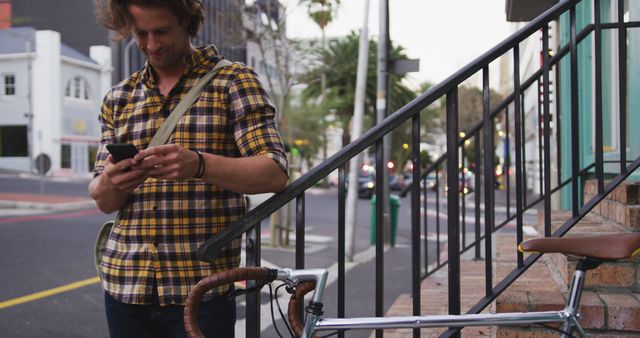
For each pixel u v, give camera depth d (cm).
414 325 175
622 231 271
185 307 162
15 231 1052
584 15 509
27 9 4153
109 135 195
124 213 187
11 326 477
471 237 865
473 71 220
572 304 171
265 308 524
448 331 214
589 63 499
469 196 2142
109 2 177
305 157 3441
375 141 211
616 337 215
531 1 608
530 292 246
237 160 169
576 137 239
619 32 246
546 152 239
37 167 1961
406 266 783
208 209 183
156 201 182
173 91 186
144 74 191
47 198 1830
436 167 543
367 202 2545
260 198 1001
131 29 178
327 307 535
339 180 213
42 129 3338
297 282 181
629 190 268
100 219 1306
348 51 2412
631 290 237
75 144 3516
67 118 3469
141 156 155
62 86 3422
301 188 198
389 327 176
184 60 188
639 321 213
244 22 1007
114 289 183
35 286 623
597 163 245
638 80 385
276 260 829
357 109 958
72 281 649
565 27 537
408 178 3738
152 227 181
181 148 160
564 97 538
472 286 429
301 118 3262
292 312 181
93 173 193
